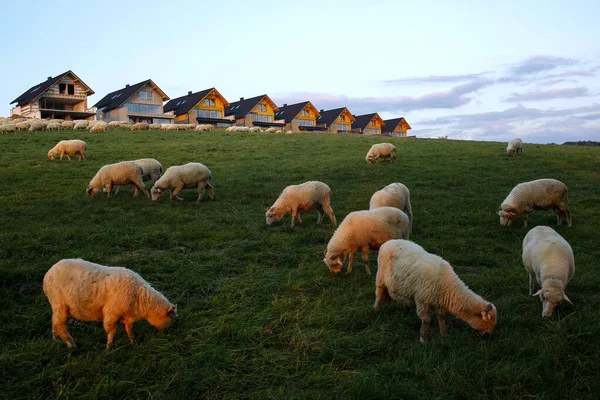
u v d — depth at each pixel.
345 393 4.21
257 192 14.68
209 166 20.23
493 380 4.44
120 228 10.06
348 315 5.89
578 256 8.29
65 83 62.69
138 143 27.12
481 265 8.25
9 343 5.24
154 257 8.22
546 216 11.87
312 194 10.64
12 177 15.91
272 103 79.00
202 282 7.15
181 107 74.19
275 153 24.98
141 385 4.49
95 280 5.09
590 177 17.66
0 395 4.29
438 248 9.12
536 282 7.00
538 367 4.57
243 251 8.88
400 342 5.26
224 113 79.81
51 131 31.75
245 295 6.73
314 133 44.72
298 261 8.33
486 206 12.81
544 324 5.56
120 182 13.37
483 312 5.14
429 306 5.47
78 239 9.20
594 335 5.10
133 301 5.13
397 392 4.21
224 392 4.40
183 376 4.55
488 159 22.36
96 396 4.23
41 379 4.52
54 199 12.95
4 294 6.37
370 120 89.44
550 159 22.22
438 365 4.61
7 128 30.52
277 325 5.72
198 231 9.97
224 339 5.36
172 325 5.70
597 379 4.34
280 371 4.71
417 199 13.93
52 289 5.08
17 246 8.39
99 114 73.62
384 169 19.39
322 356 4.98
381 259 6.06
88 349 5.18
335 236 7.48
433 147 28.42
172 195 13.30
